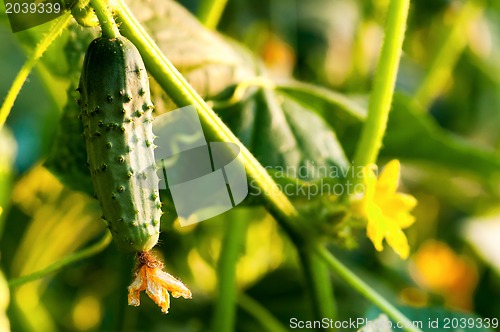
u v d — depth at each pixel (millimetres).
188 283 1030
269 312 1059
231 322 839
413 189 1280
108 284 994
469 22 1245
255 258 1071
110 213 557
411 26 1370
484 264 1264
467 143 952
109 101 558
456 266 1281
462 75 1480
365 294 685
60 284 1062
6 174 853
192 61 713
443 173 995
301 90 790
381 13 1249
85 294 1063
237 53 769
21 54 1179
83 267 1045
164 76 621
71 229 965
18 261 941
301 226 680
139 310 1012
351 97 930
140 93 566
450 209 1312
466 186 1300
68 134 691
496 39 1507
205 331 1017
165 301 565
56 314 1068
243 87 737
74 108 686
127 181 557
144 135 566
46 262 957
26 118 1111
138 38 608
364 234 1186
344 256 1142
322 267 702
